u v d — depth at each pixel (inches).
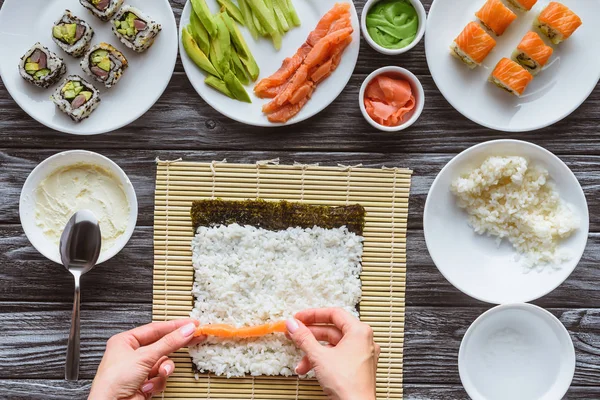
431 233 34.6
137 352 31.6
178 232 34.8
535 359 34.9
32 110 34.3
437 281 35.2
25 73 33.9
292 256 34.8
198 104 35.2
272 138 35.2
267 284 34.7
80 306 34.7
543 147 35.4
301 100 34.3
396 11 34.5
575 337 35.3
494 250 35.3
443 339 35.1
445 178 34.4
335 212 34.9
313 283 34.4
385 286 35.0
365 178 35.1
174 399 34.4
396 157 35.3
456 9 34.7
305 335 31.7
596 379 35.2
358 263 35.0
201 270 34.4
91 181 34.5
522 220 34.7
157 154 35.0
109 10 34.1
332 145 35.2
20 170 34.9
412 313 35.1
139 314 34.9
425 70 35.4
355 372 31.0
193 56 34.1
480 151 34.3
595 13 34.9
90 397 30.9
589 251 35.4
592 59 34.9
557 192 34.8
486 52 33.8
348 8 34.2
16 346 34.7
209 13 33.8
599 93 35.3
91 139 35.0
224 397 34.5
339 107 35.3
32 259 34.8
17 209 34.8
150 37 34.1
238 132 35.2
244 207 34.8
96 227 33.5
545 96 35.0
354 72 35.4
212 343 34.3
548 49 33.9
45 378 34.7
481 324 34.8
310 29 35.1
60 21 34.2
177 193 34.9
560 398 34.4
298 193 35.0
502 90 34.9
